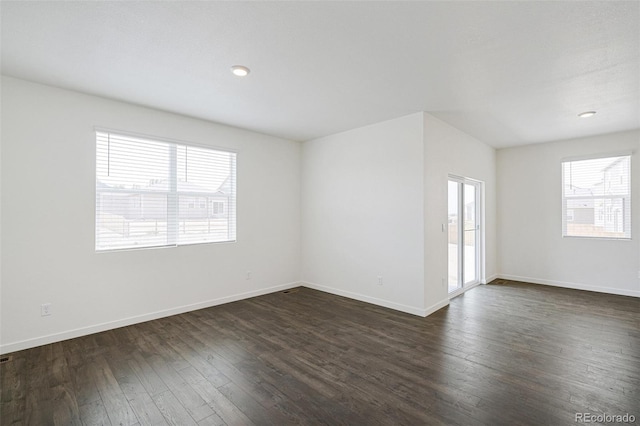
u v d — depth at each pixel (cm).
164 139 373
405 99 335
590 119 402
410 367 249
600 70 266
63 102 306
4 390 218
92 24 203
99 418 190
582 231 500
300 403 204
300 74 276
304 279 532
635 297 450
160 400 207
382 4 183
